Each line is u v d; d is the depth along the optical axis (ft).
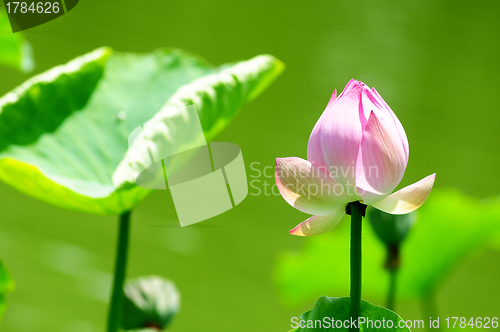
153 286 7.63
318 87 25.91
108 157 8.34
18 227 21.39
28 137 8.20
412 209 6.11
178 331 17.26
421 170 22.56
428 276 10.44
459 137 24.13
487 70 27.66
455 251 10.24
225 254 19.76
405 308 18.44
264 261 19.38
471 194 21.20
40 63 25.98
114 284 7.11
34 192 7.11
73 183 7.66
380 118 6.04
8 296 18.57
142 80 9.55
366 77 26.37
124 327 7.47
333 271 11.17
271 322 17.42
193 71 9.64
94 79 9.25
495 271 19.97
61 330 17.16
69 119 8.67
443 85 26.55
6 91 24.77
